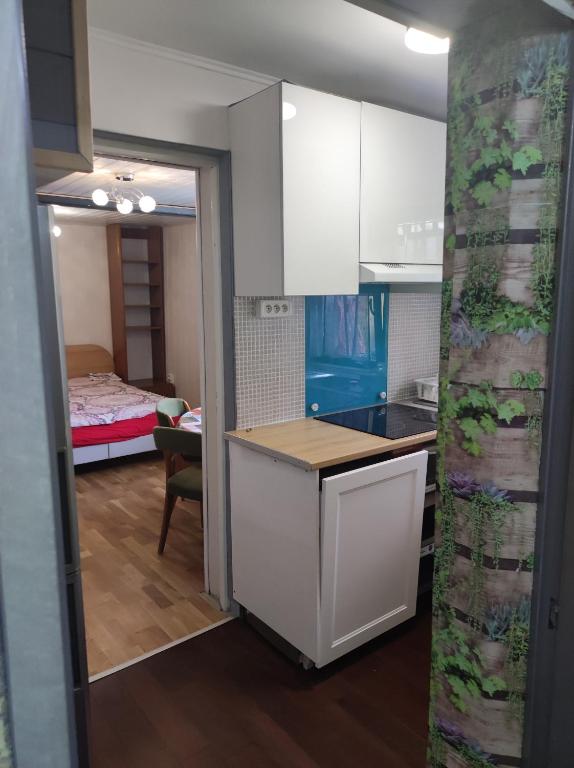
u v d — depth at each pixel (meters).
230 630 2.55
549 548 1.09
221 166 2.36
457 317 1.15
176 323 6.44
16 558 0.46
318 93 2.12
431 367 3.39
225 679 2.22
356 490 2.14
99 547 3.35
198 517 3.80
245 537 2.46
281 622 2.31
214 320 2.50
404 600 2.46
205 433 2.66
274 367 2.62
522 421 1.08
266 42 2.09
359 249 2.37
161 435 3.17
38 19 0.88
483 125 1.06
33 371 0.45
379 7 0.96
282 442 2.32
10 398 0.44
